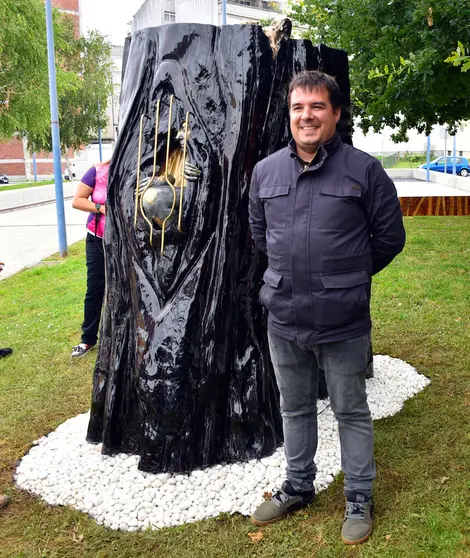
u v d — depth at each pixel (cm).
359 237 230
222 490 285
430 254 843
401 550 239
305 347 241
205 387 298
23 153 4516
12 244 1190
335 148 229
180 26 292
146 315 299
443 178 2484
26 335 561
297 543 250
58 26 2003
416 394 388
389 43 662
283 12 871
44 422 374
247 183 302
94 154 4388
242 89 291
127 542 256
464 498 269
